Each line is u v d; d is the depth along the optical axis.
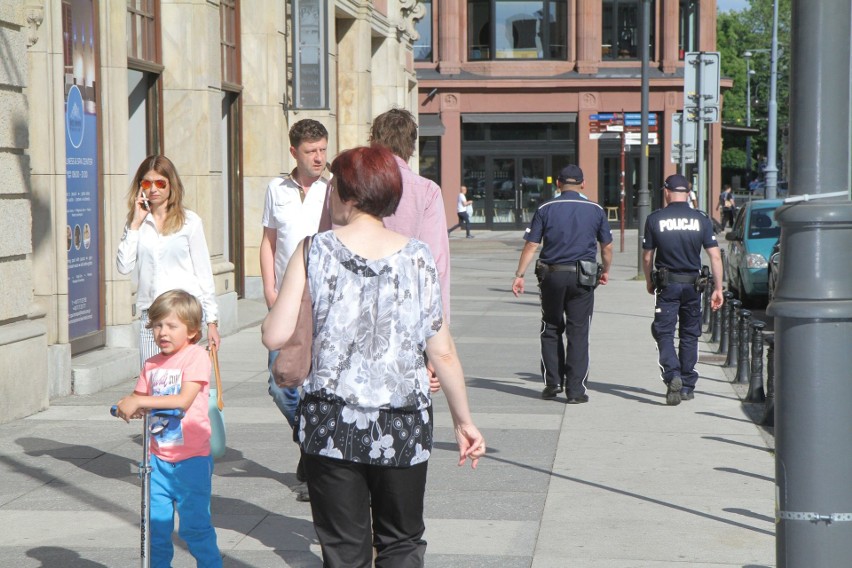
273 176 21.42
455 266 35.62
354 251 4.71
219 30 18.92
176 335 5.92
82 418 10.98
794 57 4.41
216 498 8.12
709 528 7.42
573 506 7.95
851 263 4.37
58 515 7.70
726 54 123.38
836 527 4.37
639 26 57.53
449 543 7.11
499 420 11.11
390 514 4.82
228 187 20.91
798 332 4.38
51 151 11.84
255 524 7.49
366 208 4.77
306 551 6.93
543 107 57.25
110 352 13.41
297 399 8.06
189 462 5.88
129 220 8.42
